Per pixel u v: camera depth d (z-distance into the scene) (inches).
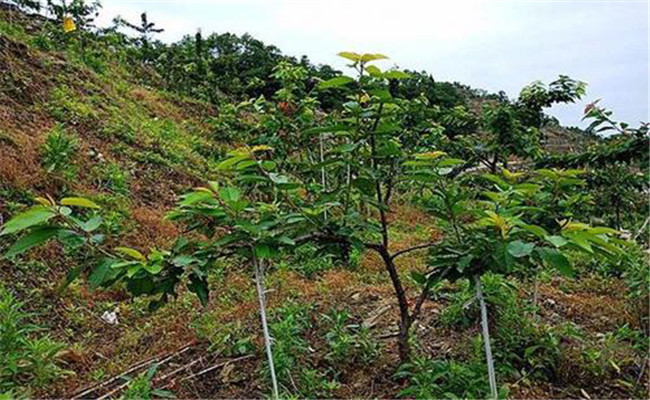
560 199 91.3
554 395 84.8
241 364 96.1
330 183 107.7
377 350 97.6
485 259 71.9
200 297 72.1
